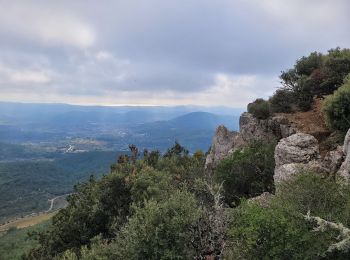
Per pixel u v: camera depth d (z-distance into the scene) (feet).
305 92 94.27
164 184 88.84
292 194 36.55
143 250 43.29
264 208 35.83
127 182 95.25
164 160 137.90
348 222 32.19
